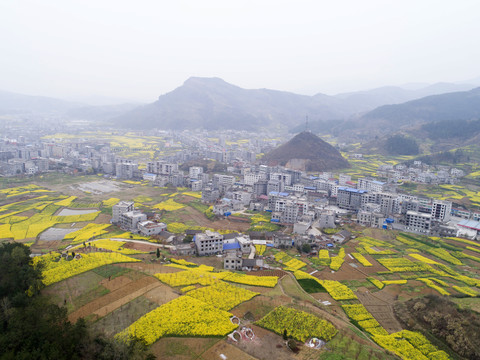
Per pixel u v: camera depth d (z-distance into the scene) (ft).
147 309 309.63
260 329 289.33
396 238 613.11
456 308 340.18
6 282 308.60
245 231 645.10
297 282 407.64
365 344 280.10
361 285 416.05
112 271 382.42
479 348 284.20
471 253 546.26
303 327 292.61
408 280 433.07
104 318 292.81
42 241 569.23
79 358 228.63
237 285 375.45
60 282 353.72
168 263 445.37
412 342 298.56
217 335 275.18
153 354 248.32
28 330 231.71
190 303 317.42
